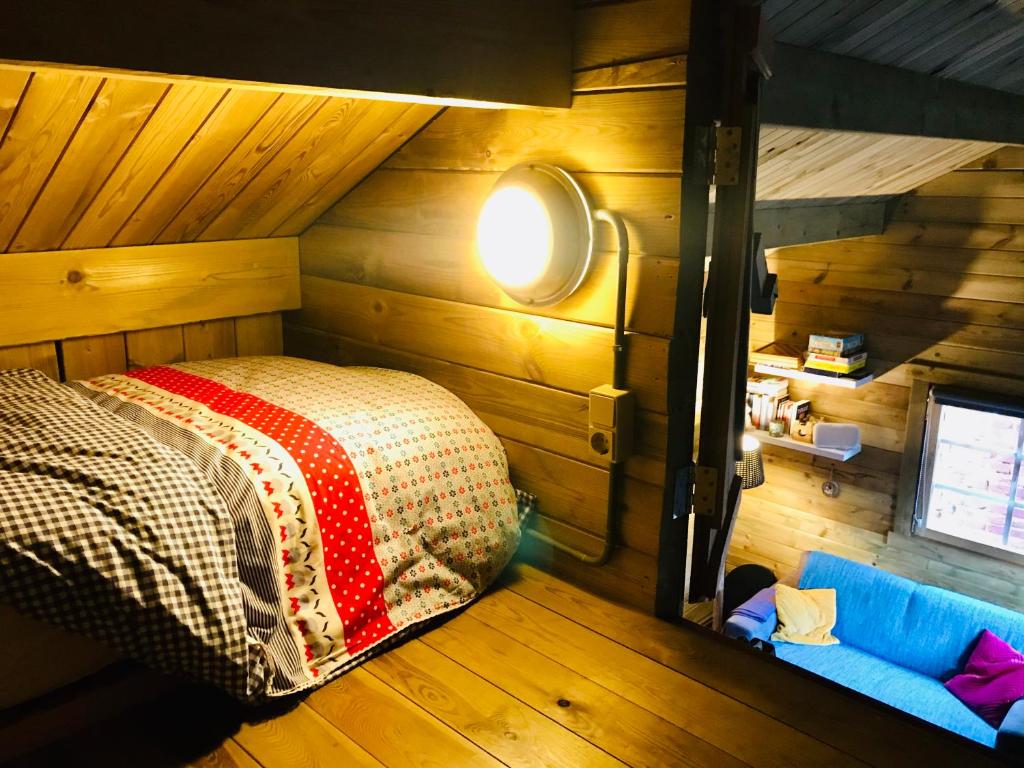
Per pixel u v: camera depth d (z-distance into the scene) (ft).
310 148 6.85
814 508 18.44
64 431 5.29
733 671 5.89
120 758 4.92
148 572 4.69
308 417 6.16
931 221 15.80
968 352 15.87
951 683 14.58
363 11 4.86
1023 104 13.51
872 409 17.33
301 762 4.91
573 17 6.06
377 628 5.93
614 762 4.97
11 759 4.86
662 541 6.41
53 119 5.16
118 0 3.94
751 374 18.84
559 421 6.82
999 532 16.53
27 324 6.77
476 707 5.43
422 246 7.52
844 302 17.24
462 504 6.52
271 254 8.46
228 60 4.38
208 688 5.57
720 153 5.77
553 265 6.21
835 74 8.64
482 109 6.73
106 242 7.09
